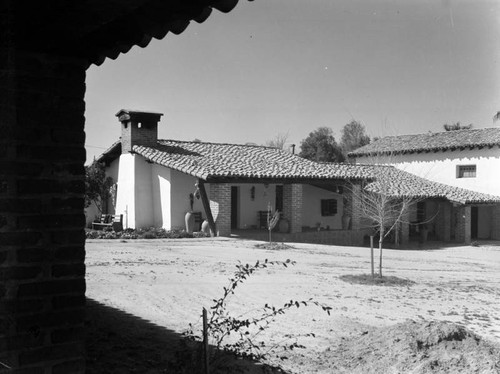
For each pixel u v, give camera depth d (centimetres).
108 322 688
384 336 625
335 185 2684
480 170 3000
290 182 2373
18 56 322
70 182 337
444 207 2895
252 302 936
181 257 1555
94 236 2042
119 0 287
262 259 1614
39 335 322
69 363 330
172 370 480
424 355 563
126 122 2466
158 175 2381
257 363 563
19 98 323
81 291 336
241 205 2545
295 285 1166
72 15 308
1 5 303
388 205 2108
